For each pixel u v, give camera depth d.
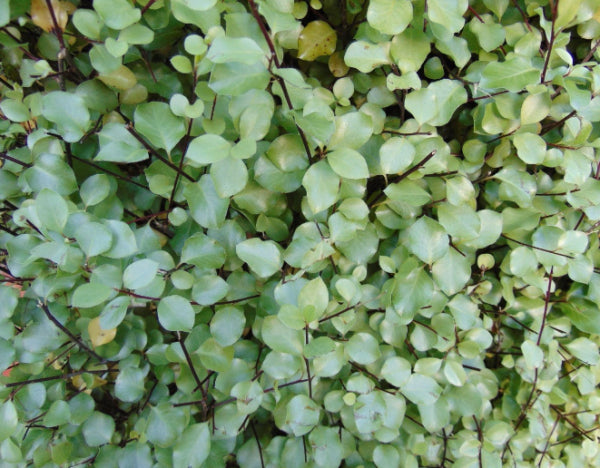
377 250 0.39
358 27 0.38
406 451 0.39
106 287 0.31
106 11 0.31
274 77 0.32
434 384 0.36
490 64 0.35
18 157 0.38
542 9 0.38
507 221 0.38
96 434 0.37
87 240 0.32
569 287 0.43
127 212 0.39
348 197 0.35
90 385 0.38
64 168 0.34
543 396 0.42
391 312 0.36
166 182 0.35
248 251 0.34
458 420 0.43
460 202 0.35
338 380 0.39
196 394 0.38
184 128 0.33
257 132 0.33
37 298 0.36
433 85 0.35
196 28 0.38
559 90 0.38
